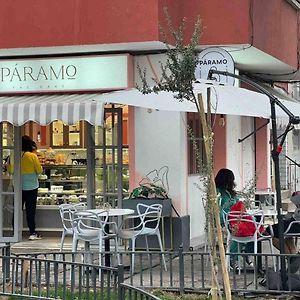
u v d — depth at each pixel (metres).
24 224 16.81
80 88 14.69
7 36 14.45
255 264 10.47
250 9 14.46
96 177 15.26
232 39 14.42
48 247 15.16
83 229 12.66
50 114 13.67
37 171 16.30
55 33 14.24
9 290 9.95
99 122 13.41
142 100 11.93
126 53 14.54
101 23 13.98
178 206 14.50
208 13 14.50
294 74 20.02
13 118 13.89
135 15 13.80
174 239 14.43
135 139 14.80
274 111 10.39
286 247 11.77
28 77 14.92
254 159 21.31
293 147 26.94
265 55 15.91
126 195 15.06
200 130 16.12
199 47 14.53
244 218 11.73
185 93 8.20
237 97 11.53
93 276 8.70
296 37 18.97
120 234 12.50
